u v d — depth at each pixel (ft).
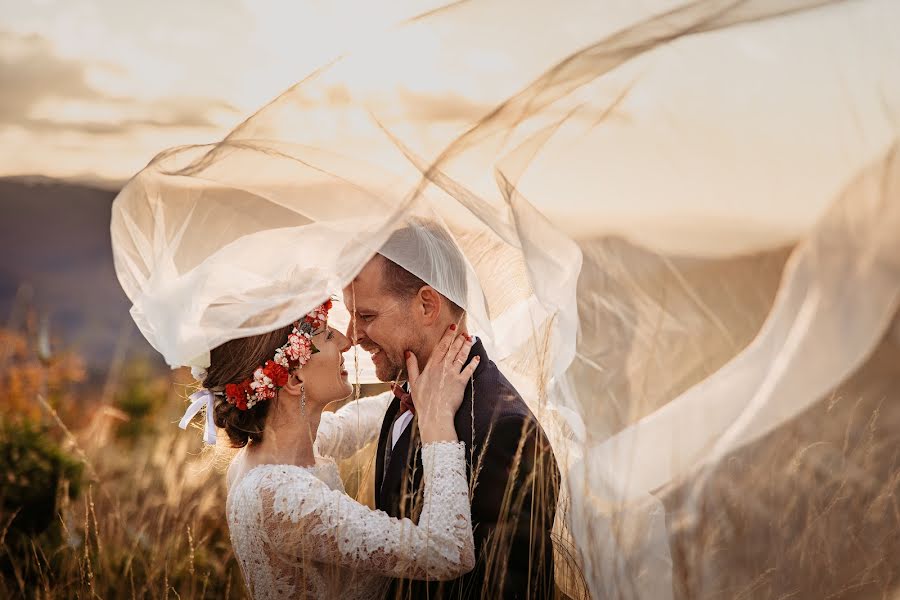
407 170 7.43
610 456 7.09
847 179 6.85
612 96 7.04
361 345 8.34
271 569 7.49
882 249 6.89
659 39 7.10
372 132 7.49
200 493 11.57
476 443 7.74
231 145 7.64
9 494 11.27
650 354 7.06
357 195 7.41
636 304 7.04
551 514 7.63
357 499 9.44
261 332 7.28
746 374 7.09
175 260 7.56
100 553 10.37
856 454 7.02
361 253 7.30
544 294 7.02
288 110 7.64
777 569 6.89
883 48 6.77
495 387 8.07
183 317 7.24
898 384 7.03
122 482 12.65
